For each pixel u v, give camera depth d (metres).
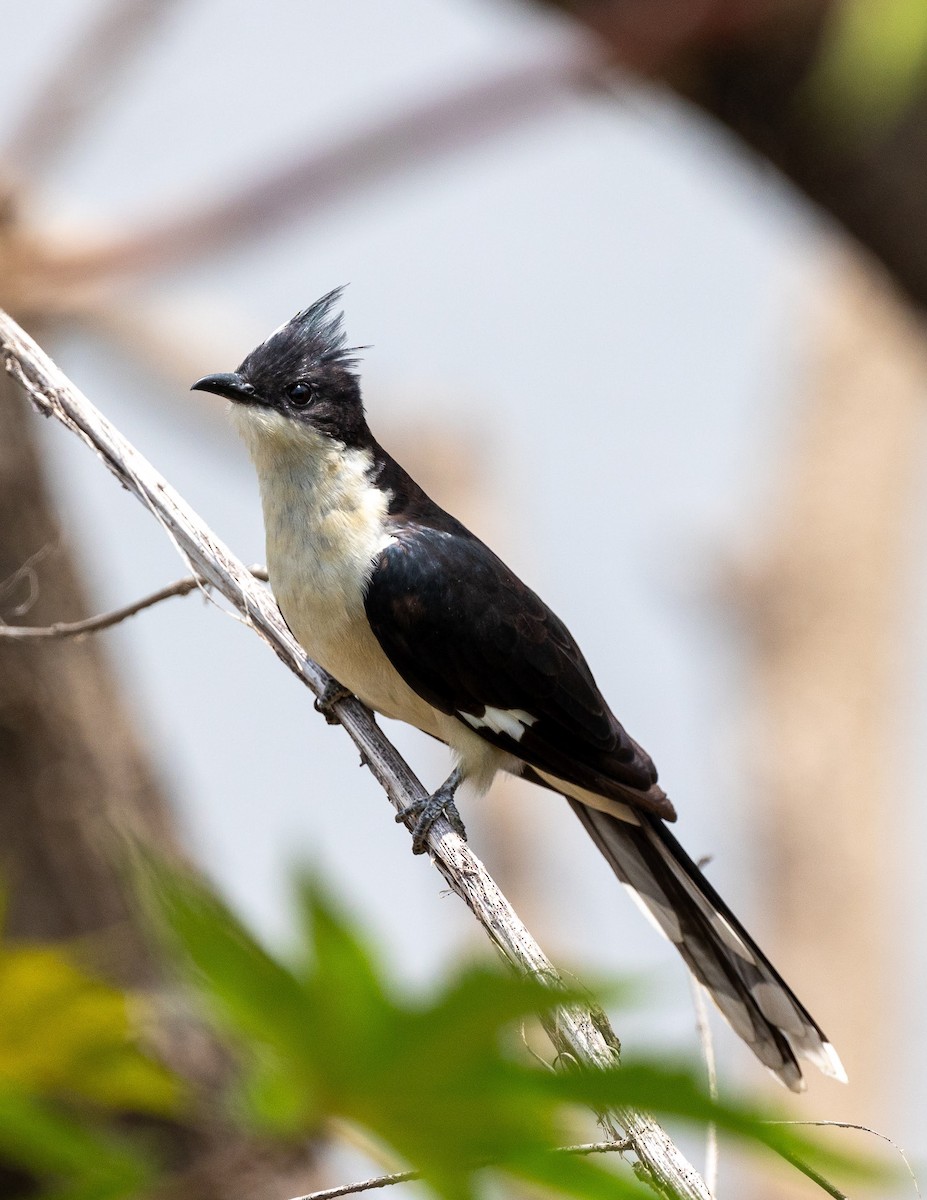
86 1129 3.41
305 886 2.74
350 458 9.65
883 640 16.72
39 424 12.42
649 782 9.28
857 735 16.41
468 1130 2.90
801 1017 8.76
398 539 9.41
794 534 17.03
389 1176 3.22
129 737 13.14
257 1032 2.81
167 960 2.91
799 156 9.60
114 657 13.34
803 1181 12.38
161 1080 3.46
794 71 8.76
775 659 16.69
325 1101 2.88
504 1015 2.75
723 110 9.33
